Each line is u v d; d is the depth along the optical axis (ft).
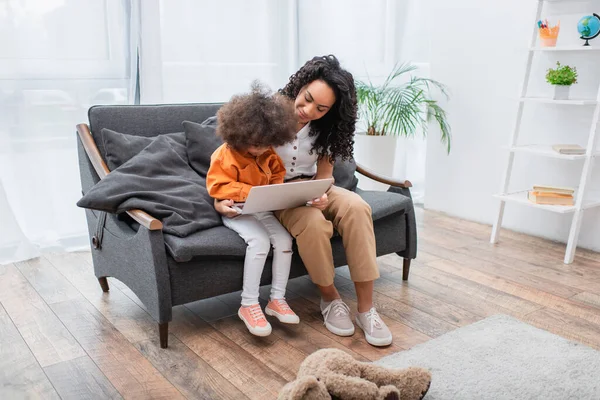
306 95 5.63
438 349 5.39
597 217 8.57
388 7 11.30
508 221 9.78
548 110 8.96
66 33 7.97
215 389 4.79
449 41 10.14
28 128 7.90
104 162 6.29
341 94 5.65
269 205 5.38
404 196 7.10
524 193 8.96
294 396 3.92
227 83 9.78
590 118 8.44
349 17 11.04
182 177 6.30
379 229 6.78
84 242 8.67
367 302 5.81
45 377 4.99
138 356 5.36
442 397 4.56
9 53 7.56
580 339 5.72
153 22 8.51
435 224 10.09
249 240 5.59
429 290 7.03
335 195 6.00
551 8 8.69
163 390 4.78
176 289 5.38
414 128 11.00
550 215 9.16
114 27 8.35
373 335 5.57
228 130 5.35
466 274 7.61
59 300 6.71
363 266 5.70
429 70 10.73
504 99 9.45
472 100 9.96
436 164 10.80
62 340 5.70
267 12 10.02
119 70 8.52
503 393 4.62
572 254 8.07
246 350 5.49
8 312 6.37
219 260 5.58
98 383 4.89
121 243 5.83
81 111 8.30
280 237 5.80
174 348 5.52
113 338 5.74
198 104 7.33
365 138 10.51
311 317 6.24
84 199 5.52
